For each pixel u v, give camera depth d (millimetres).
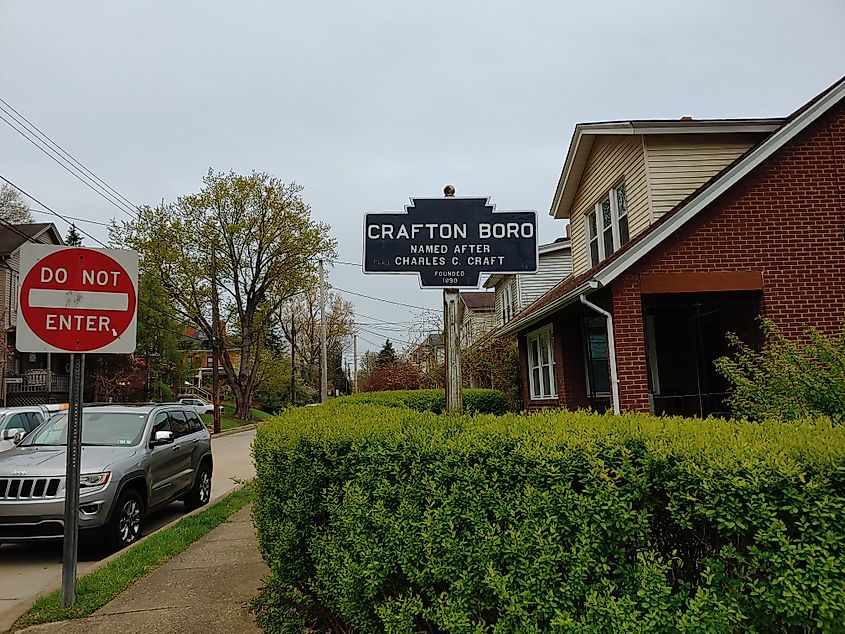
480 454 3385
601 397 14609
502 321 30156
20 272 5344
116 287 5539
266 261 42844
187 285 39812
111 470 8203
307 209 43031
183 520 9297
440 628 3430
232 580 6145
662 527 3000
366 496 3920
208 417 43219
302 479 4617
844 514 2510
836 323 10375
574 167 16219
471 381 28953
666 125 12500
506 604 3152
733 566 2760
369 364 67688
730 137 12797
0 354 29641
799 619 2557
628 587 2893
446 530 3443
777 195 10594
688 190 12641
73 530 5500
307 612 4809
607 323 10680
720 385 12883
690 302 11398
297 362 61625
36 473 7793
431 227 5918
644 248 10164
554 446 3148
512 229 5938
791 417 5938
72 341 5406
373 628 3898
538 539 3057
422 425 4188
